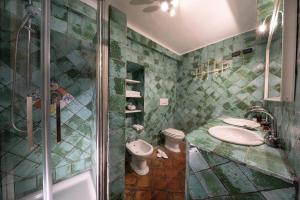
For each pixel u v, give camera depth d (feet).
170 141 8.48
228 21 6.04
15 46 3.68
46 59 3.74
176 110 10.45
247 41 6.86
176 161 7.16
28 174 4.18
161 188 5.25
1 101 3.66
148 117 8.32
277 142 2.85
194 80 9.28
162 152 7.94
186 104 9.83
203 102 8.80
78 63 5.10
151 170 6.38
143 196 4.86
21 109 3.93
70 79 4.97
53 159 4.78
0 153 3.67
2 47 3.53
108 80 4.07
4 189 3.75
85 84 5.36
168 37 7.64
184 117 9.98
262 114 5.89
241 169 2.24
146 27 6.60
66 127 5.04
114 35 4.12
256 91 6.58
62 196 4.46
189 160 3.03
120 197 4.55
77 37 4.91
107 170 4.10
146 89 8.07
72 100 5.11
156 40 8.00
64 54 4.73
